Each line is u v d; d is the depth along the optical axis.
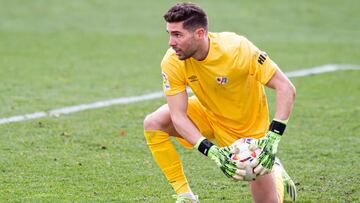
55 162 23.53
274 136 17.30
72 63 41.22
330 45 48.16
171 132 19.39
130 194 20.62
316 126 28.77
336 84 37.03
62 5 58.44
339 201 20.28
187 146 19.73
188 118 18.45
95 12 56.81
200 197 20.55
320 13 58.72
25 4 58.25
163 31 51.62
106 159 24.02
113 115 30.20
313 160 24.30
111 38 48.91
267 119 18.88
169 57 18.11
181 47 17.20
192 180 22.09
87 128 27.97
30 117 29.41
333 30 53.47
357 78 38.53
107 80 37.25
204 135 19.41
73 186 21.20
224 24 53.84
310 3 61.69
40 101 32.28
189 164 23.75
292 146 25.95
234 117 18.55
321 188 21.44
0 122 28.50
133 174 22.50
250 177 17.20
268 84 17.75
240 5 60.19
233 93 18.06
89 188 21.06
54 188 20.98
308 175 22.67
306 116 30.38
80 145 25.62
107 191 20.83
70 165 23.25
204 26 17.33
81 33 50.16
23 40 47.31
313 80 37.97
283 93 17.48
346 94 34.78
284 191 20.44
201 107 19.22
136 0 60.88
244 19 55.75
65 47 45.69
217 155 17.34
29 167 22.94
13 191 20.62
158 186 21.42
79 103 32.16
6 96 33.00
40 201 19.83
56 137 26.55
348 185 21.70
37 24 52.44
